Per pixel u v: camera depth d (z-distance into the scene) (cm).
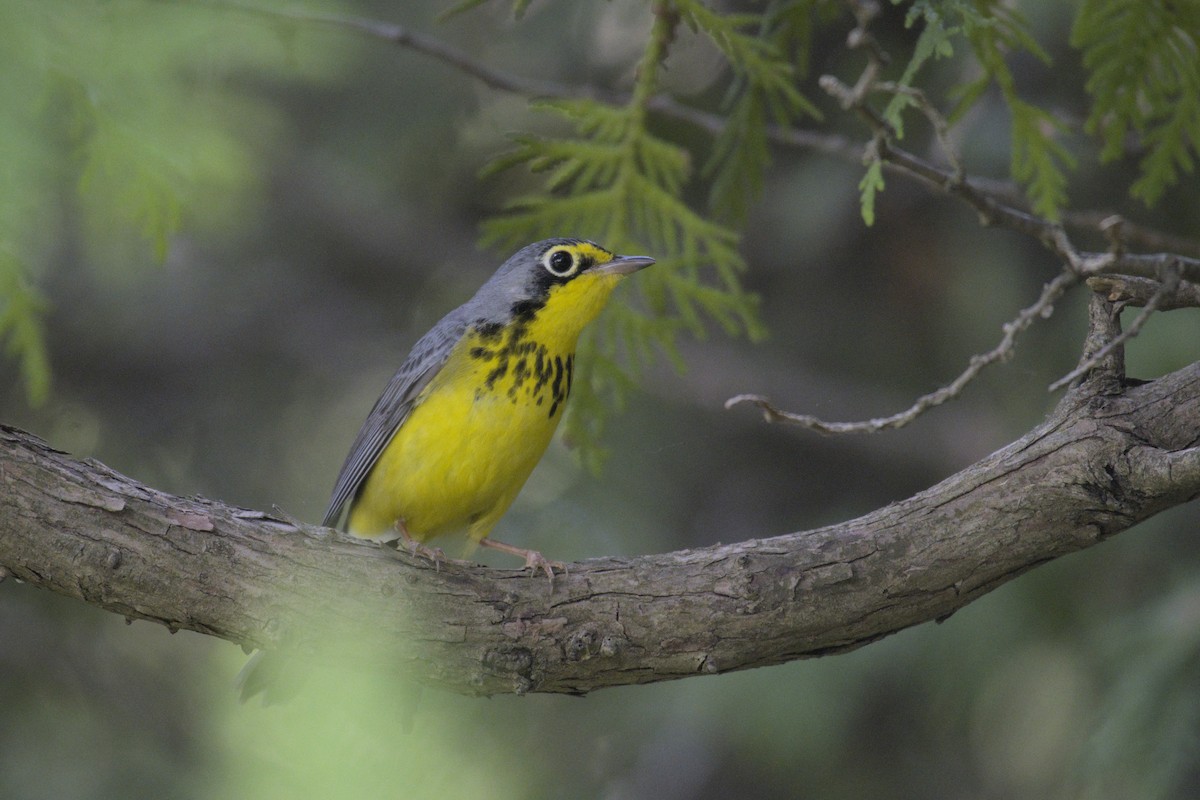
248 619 744
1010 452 743
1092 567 1266
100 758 1230
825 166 1470
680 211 1003
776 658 776
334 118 1584
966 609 1312
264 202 1631
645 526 1507
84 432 1602
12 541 711
